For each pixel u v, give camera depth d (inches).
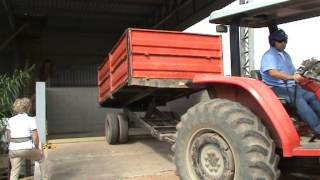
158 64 291.1
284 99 169.3
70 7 693.9
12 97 380.5
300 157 172.7
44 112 391.2
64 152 330.6
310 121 162.4
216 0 510.9
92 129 693.9
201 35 307.6
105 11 719.1
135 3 674.8
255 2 166.4
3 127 364.2
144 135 404.2
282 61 178.2
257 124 152.6
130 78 282.5
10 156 257.8
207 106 164.7
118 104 412.8
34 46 797.2
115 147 348.5
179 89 309.4
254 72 185.6
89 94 701.9
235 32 178.4
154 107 354.0
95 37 836.0
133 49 284.4
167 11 655.1
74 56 824.3
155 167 265.1
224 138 157.3
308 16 179.2
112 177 242.4
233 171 153.7
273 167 147.4
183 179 171.6
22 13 721.6
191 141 171.2
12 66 781.9
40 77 791.7
